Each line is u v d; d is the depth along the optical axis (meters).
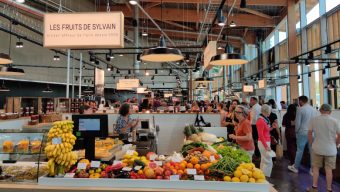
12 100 8.97
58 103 10.08
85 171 2.35
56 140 2.36
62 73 16.19
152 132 5.48
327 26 9.91
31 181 2.31
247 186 2.13
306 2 11.62
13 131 2.72
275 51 15.02
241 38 17.31
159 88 28.08
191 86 25.11
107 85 20.78
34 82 14.38
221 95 25.34
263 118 4.99
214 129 5.19
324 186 4.59
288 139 6.05
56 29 3.30
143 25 16.42
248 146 4.30
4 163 2.71
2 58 5.44
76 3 12.84
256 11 12.12
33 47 13.83
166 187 2.16
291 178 5.07
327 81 10.91
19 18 9.88
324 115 4.22
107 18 3.26
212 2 9.87
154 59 4.03
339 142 4.15
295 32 10.70
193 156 2.60
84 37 3.27
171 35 18.41
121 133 4.98
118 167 2.38
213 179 2.21
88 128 2.74
